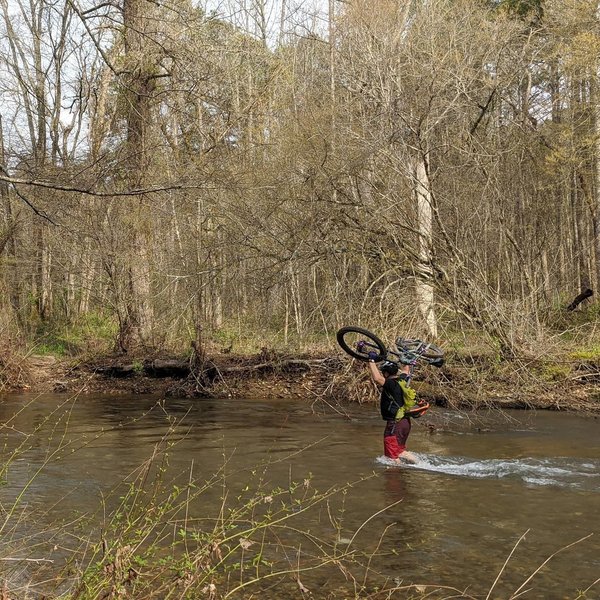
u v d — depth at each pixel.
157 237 18.67
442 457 9.20
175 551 5.56
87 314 23.66
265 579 5.10
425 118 15.04
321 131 15.56
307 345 17.62
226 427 11.58
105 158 9.40
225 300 20.83
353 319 15.36
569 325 19.38
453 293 14.43
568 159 23.53
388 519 6.47
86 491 7.36
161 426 11.66
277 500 7.10
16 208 18.94
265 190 15.75
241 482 7.81
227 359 16.59
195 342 16.14
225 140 18.23
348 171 15.14
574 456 9.29
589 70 22.16
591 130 23.75
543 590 4.93
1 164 8.58
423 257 15.23
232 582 5.05
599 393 13.46
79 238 18.30
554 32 23.77
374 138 14.92
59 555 5.41
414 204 15.32
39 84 21.30
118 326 20.47
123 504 5.32
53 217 11.77
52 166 8.81
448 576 5.16
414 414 9.03
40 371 17.67
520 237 24.44
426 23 19.23
